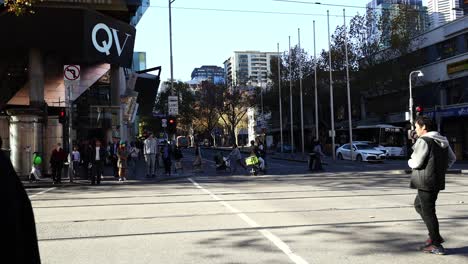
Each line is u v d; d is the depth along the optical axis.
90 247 7.23
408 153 41.59
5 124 24.27
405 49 47.91
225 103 77.81
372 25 51.50
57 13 23.81
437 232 6.47
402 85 48.31
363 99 58.25
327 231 8.14
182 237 7.88
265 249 6.88
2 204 2.38
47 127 25.23
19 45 24.20
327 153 56.16
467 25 40.94
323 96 54.56
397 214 9.91
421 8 51.88
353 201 12.20
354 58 52.12
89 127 35.41
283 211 10.57
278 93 60.81
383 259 6.24
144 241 7.61
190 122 89.38
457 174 22.62
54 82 32.50
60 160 21.09
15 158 23.53
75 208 11.93
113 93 36.72
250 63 113.38
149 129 97.88
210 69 163.00
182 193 15.30
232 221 9.33
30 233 2.57
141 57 77.44
